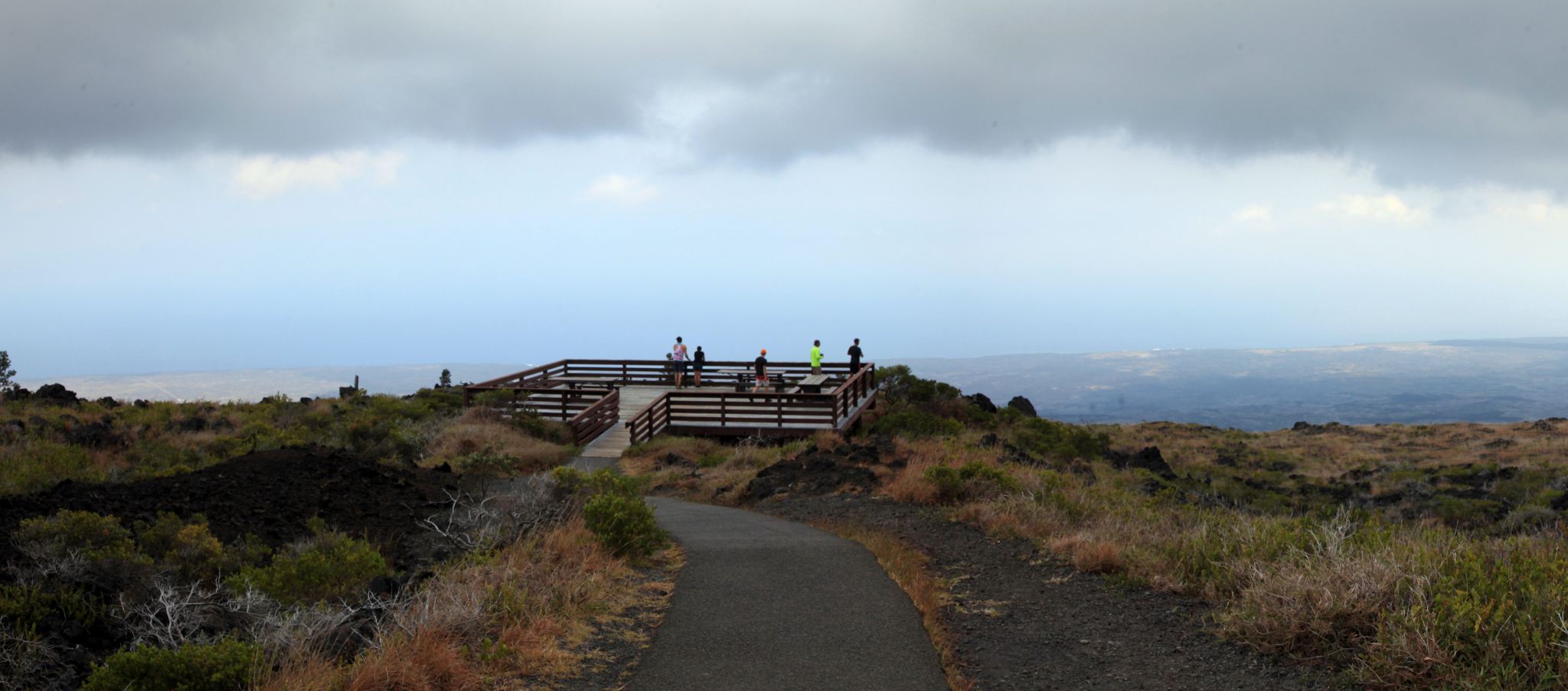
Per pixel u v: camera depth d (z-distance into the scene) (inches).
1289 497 965.2
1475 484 989.2
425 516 433.4
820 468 658.8
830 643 235.5
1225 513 415.8
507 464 736.3
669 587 298.8
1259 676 201.2
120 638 235.5
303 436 807.1
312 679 187.9
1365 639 206.1
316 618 229.9
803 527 470.3
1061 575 315.6
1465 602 195.8
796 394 1042.7
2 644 210.5
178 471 541.6
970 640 239.3
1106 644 231.6
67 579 249.1
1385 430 1818.4
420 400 1114.7
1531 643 180.7
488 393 1078.4
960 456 668.7
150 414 855.1
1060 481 556.4
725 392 1219.9
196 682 185.3
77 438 660.7
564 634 235.0
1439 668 181.9
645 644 232.4
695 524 485.4
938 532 418.0
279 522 377.4
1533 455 1224.2
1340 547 262.4
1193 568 292.4
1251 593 242.2
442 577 270.8
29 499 329.7
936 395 1482.5
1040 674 210.2
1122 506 474.9
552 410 1082.7
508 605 239.8
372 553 305.6
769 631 245.8
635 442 951.0
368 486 466.0
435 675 195.3
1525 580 213.2
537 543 334.6
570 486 470.0
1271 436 1785.2
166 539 304.3
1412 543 273.4
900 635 242.4
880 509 499.5
